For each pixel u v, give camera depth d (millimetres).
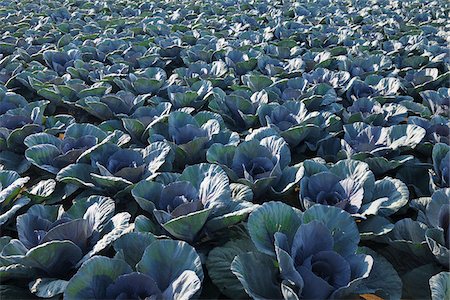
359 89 5414
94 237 2785
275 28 8469
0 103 4832
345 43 7621
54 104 5449
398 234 3039
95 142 3863
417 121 4242
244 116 4570
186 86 5602
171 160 3801
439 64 6516
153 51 6949
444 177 3428
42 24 8602
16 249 2619
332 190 3195
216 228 2945
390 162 3615
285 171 3500
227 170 3443
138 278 2318
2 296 2590
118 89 6008
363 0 12281
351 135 4145
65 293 2248
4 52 7227
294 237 2469
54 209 3086
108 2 11477
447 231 2854
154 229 2943
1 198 3086
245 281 2408
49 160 3783
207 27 8836
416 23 9391
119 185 3389
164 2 11672
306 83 5422
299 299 2395
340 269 2449
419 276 2869
